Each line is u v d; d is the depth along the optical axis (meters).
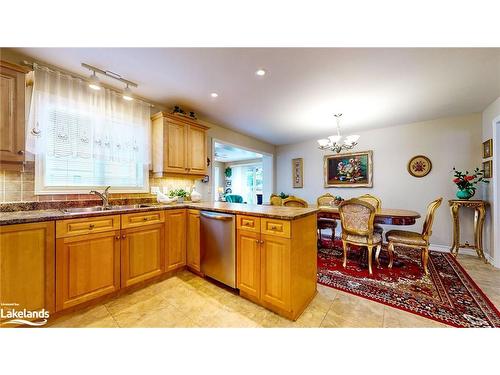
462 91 2.44
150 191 2.78
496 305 1.75
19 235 1.38
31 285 1.43
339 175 4.48
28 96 1.80
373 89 2.39
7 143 1.54
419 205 3.62
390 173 3.88
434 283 2.18
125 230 1.92
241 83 2.27
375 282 2.22
